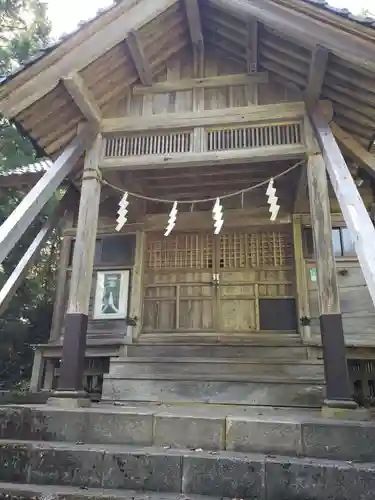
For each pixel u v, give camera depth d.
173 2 4.51
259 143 4.58
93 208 4.55
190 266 6.33
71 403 3.68
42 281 10.59
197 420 2.89
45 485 2.51
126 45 4.64
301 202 5.95
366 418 3.20
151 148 4.79
